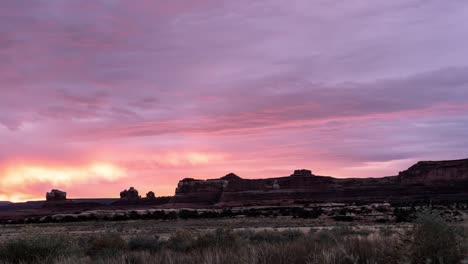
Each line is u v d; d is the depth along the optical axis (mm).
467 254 7320
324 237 16703
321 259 9031
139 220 134875
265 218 114438
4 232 79125
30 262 14188
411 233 8047
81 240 27219
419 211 8195
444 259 7430
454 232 7812
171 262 11453
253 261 9508
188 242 20062
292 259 9680
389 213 97250
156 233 61906
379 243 10031
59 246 15344
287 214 122625
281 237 26812
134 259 13047
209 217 134000
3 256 14461
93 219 143750
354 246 10086
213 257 10406
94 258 14734
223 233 19938
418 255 7688
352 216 95438
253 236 28500
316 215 107688
